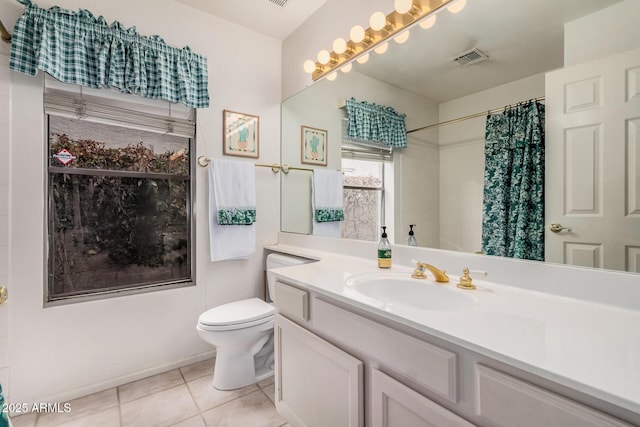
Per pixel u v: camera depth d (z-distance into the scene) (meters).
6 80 1.50
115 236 1.86
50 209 1.66
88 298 1.73
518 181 1.13
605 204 0.94
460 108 1.31
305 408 1.26
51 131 1.66
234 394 1.71
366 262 1.68
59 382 1.62
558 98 1.03
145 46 1.81
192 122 2.08
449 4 1.30
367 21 1.75
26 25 1.49
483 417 0.69
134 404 1.61
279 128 2.48
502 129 1.18
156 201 2.00
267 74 2.42
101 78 1.63
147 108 1.92
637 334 0.73
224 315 1.72
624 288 0.90
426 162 1.44
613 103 0.92
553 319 0.82
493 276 1.20
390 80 1.60
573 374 0.55
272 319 1.78
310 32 2.18
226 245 2.12
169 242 2.05
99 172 1.80
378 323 0.93
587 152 0.97
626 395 0.49
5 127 1.50
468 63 1.28
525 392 0.61
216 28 2.16
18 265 1.52
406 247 1.54
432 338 0.80
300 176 2.27
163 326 1.96
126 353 1.83
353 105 1.83
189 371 1.96
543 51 1.06
